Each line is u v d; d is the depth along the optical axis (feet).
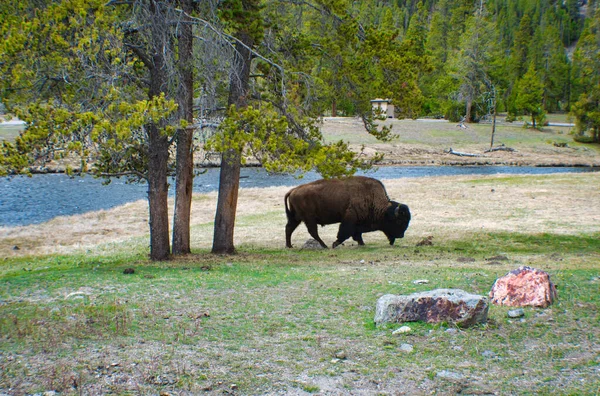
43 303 25.36
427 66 48.57
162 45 38.60
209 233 61.67
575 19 638.53
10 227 68.64
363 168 45.80
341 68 47.83
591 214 69.21
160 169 41.98
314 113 46.68
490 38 264.52
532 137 234.38
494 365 17.84
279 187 103.76
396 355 18.76
